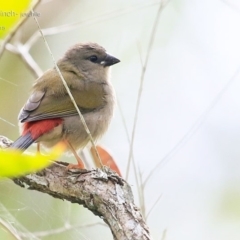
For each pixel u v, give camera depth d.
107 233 11.75
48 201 11.14
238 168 14.19
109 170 7.30
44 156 3.84
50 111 9.12
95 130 9.92
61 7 14.74
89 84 10.17
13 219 8.98
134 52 14.48
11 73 13.53
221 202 13.80
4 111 13.26
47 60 14.39
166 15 14.83
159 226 13.19
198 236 13.30
